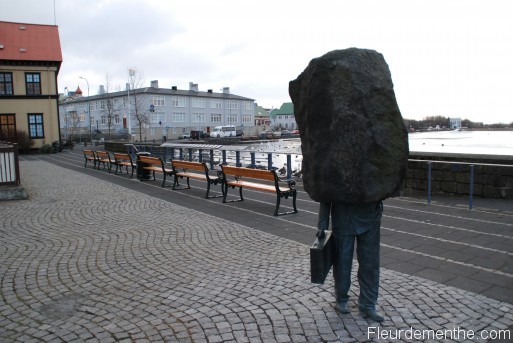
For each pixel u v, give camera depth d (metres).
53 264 5.93
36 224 8.49
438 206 9.56
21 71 37.81
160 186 14.15
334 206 4.01
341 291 4.11
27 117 38.28
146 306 4.48
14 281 5.29
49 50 39.34
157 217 9.00
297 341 3.67
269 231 7.66
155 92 78.81
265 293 4.73
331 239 4.07
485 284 4.90
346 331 3.81
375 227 3.94
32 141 37.72
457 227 7.63
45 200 11.44
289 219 8.64
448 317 4.07
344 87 3.66
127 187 13.98
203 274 5.43
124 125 78.88
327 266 3.89
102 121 86.31
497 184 10.08
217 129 74.56
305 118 4.03
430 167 9.90
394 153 3.72
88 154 22.73
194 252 6.41
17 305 4.57
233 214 9.23
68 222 8.63
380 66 3.75
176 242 6.98
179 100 83.75
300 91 4.16
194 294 4.77
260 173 9.35
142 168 15.82
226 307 4.39
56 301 4.66
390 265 5.62
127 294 4.82
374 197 3.69
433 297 4.54
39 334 3.90
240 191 11.03
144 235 7.47
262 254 6.24
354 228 3.94
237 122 98.75
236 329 3.90
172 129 82.44
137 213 9.47
